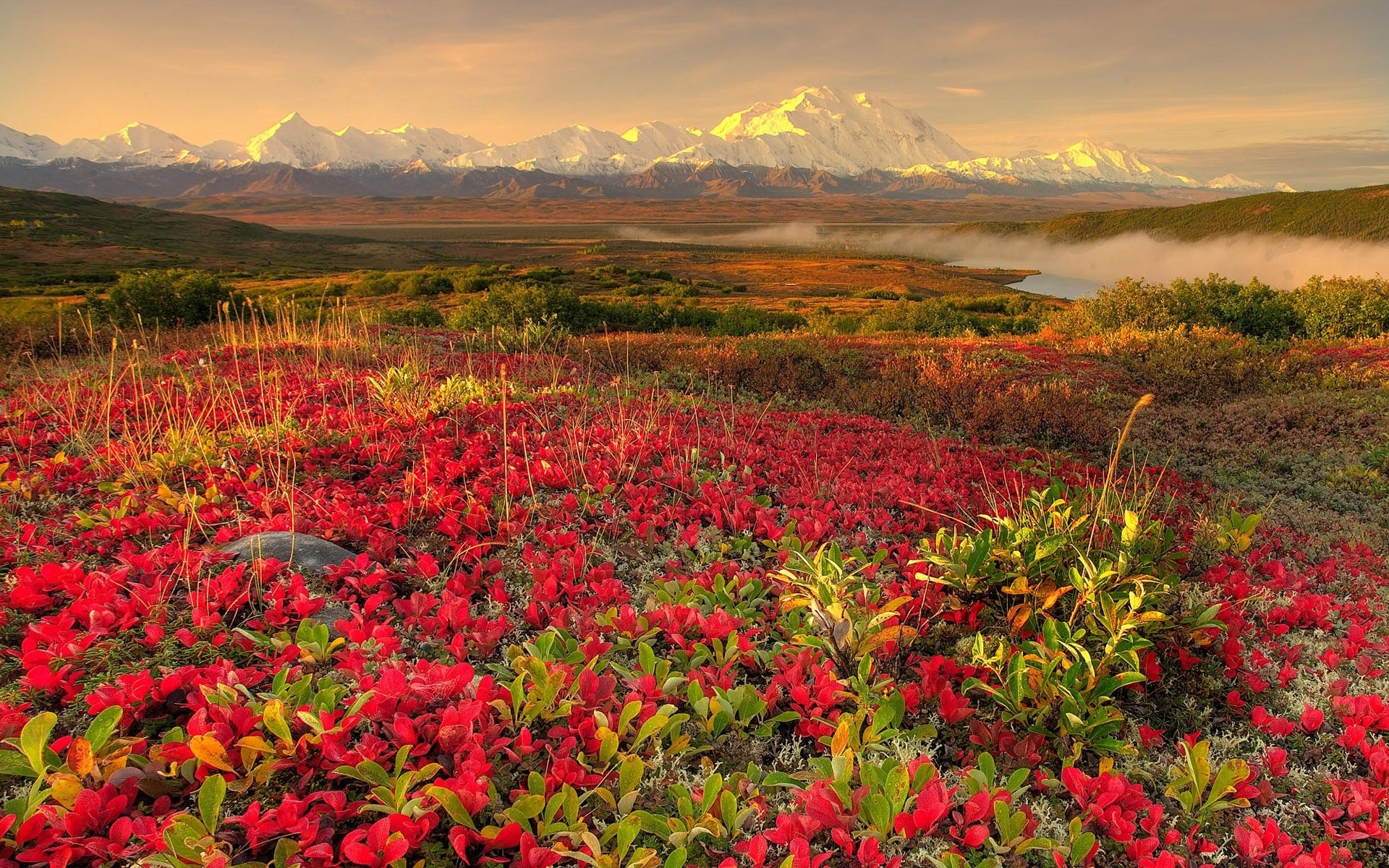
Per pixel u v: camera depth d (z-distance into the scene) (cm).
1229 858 271
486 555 459
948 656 381
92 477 549
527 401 811
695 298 9481
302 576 393
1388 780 294
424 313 2842
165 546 414
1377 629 430
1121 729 334
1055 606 394
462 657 336
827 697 317
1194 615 399
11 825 209
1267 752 316
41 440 641
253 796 253
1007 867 255
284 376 926
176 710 293
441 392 773
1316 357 1659
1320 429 1073
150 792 246
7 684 302
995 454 830
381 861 217
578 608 390
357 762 255
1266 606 441
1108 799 268
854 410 1138
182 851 208
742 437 766
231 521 474
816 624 364
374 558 432
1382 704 332
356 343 1234
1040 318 5038
